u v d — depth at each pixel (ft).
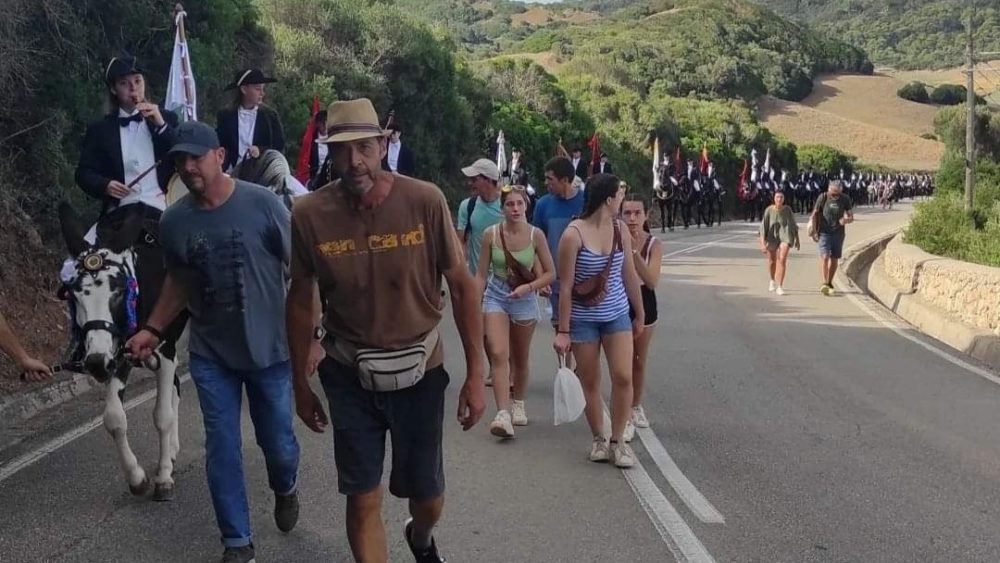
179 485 23.22
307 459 25.50
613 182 24.73
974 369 40.98
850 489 24.47
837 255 65.00
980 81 331.36
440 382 15.69
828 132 415.85
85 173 22.17
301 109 87.45
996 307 47.55
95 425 28.27
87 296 19.72
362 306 15.16
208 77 59.82
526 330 28.81
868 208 268.82
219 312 18.02
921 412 33.01
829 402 34.14
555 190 29.94
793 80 475.72
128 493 22.62
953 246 72.84
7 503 21.89
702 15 495.00
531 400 32.68
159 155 22.98
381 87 107.24
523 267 28.02
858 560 19.86
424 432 15.57
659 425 30.25
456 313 15.78
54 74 45.19
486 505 22.36
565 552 19.75
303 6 107.86
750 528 21.45
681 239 120.26
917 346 46.42
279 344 18.48
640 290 26.71
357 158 14.48
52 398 30.91
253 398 18.90
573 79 233.14
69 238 20.90
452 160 122.72
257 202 18.22
